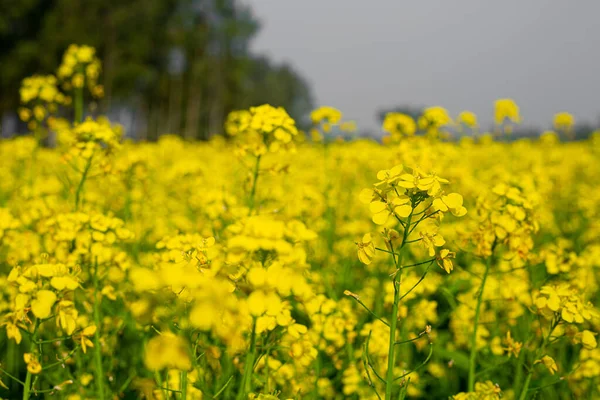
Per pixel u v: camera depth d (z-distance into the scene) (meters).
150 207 5.77
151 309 1.68
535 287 3.49
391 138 5.81
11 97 31.34
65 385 2.94
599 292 4.21
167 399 2.22
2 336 3.47
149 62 36.69
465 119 7.48
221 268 1.78
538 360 2.61
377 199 2.10
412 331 3.70
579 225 6.36
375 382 3.15
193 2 39.00
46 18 32.00
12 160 9.07
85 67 5.96
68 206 4.34
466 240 3.09
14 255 3.79
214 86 40.59
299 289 1.73
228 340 1.48
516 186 3.21
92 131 3.89
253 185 3.78
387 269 4.19
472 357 2.92
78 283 2.27
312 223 5.24
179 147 11.88
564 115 9.72
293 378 2.98
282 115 3.70
